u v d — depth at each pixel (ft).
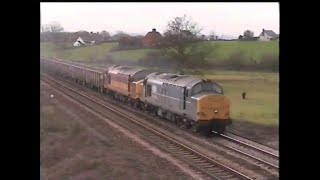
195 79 86.07
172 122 95.35
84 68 180.86
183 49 152.56
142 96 114.93
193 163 60.70
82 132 79.92
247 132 84.79
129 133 81.51
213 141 76.13
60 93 139.33
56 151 65.62
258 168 58.65
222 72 166.81
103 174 55.31
